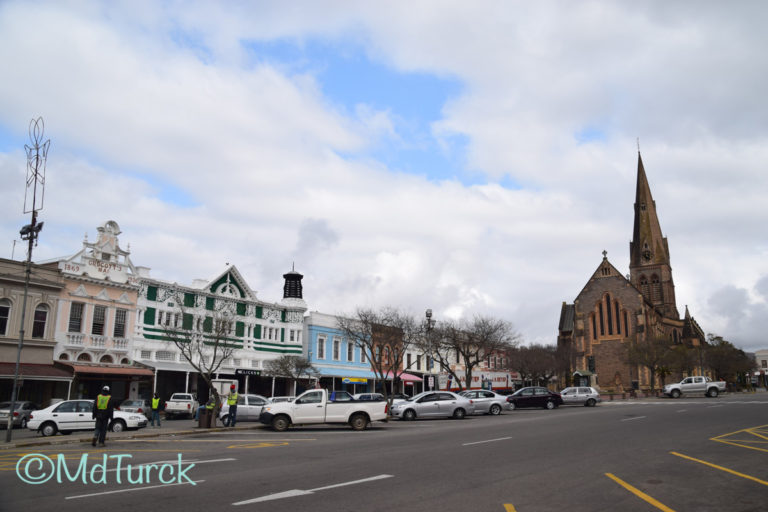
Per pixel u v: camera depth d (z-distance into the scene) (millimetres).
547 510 8750
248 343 49719
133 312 41625
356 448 16828
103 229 41000
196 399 43250
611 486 10570
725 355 88750
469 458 14352
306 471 12359
